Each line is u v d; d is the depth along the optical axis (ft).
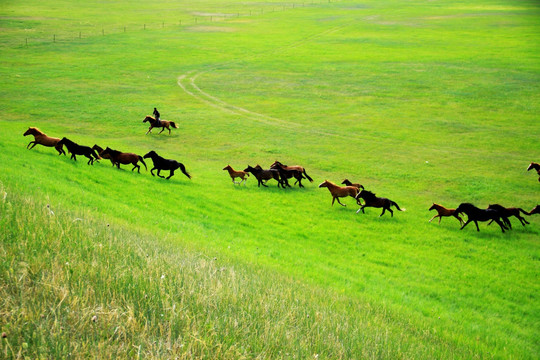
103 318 19.77
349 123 176.96
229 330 22.09
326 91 225.97
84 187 80.33
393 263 74.23
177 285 26.61
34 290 20.95
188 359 18.42
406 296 61.26
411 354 29.09
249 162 134.31
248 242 72.95
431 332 44.78
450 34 385.70
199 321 21.58
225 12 543.80
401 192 112.37
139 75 251.39
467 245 83.66
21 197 40.04
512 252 81.25
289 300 33.35
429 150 146.41
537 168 120.26
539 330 57.16
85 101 195.83
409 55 307.99
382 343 28.94
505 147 149.48
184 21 463.01
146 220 69.15
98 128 161.48
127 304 21.68
